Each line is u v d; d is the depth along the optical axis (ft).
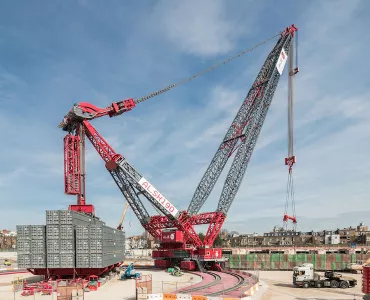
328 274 169.58
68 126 245.45
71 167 221.87
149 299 111.04
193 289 150.41
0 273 256.11
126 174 265.13
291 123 308.60
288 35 313.53
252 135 302.45
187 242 276.62
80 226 166.61
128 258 431.43
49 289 143.43
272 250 419.33
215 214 279.08
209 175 308.81
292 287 169.17
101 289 154.92
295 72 314.96
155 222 284.61
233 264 286.25
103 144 256.11
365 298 93.04
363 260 269.03
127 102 258.16
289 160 304.91
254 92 310.04
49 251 163.32
